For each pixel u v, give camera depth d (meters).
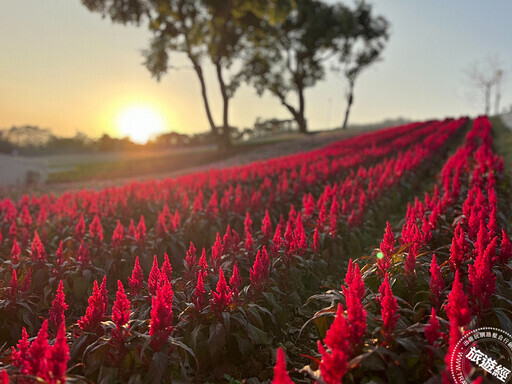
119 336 3.86
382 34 57.16
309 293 6.46
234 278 4.69
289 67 55.78
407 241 5.56
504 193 9.81
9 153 59.72
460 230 5.02
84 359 4.09
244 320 4.51
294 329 5.56
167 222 9.54
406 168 13.09
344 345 3.02
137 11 36.34
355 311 3.35
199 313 4.52
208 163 36.09
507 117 40.94
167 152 52.72
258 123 65.06
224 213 9.56
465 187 10.17
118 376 3.85
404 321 4.04
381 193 10.55
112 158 48.91
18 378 3.16
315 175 13.05
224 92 43.28
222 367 4.64
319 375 3.19
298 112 57.41
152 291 4.70
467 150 14.81
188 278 5.35
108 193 13.55
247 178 14.25
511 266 4.80
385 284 3.59
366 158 17.41
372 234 9.35
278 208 10.62
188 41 39.38
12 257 6.54
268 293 5.20
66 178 32.12
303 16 53.25
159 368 3.69
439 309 4.20
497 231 5.80
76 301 6.21
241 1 38.72
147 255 7.36
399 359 3.35
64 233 9.34
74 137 67.00
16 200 19.73
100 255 7.28
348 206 8.48
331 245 7.38
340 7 54.31
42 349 3.29
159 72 39.84
